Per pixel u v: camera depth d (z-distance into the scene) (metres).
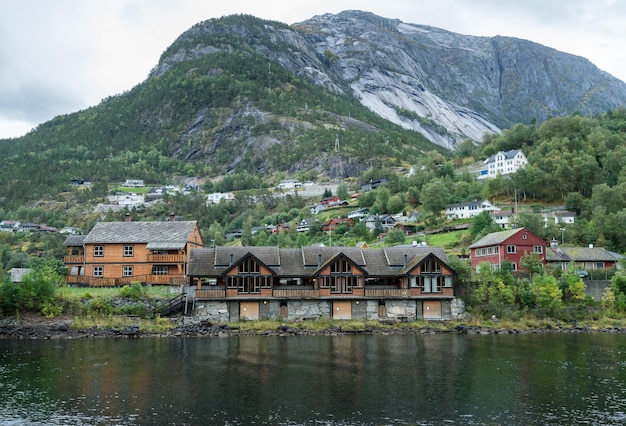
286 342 73.12
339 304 86.00
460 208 198.12
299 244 168.12
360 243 148.50
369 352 66.69
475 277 93.69
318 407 45.38
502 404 46.34
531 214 154.88
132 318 81.12
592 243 146.50
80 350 66.94
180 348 68.50
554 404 46.47
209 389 50.28
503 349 69.25
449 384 52.38
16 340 73.62
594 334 82.81
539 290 91.88
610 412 44.44
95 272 96.69
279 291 84.12
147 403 46.16
